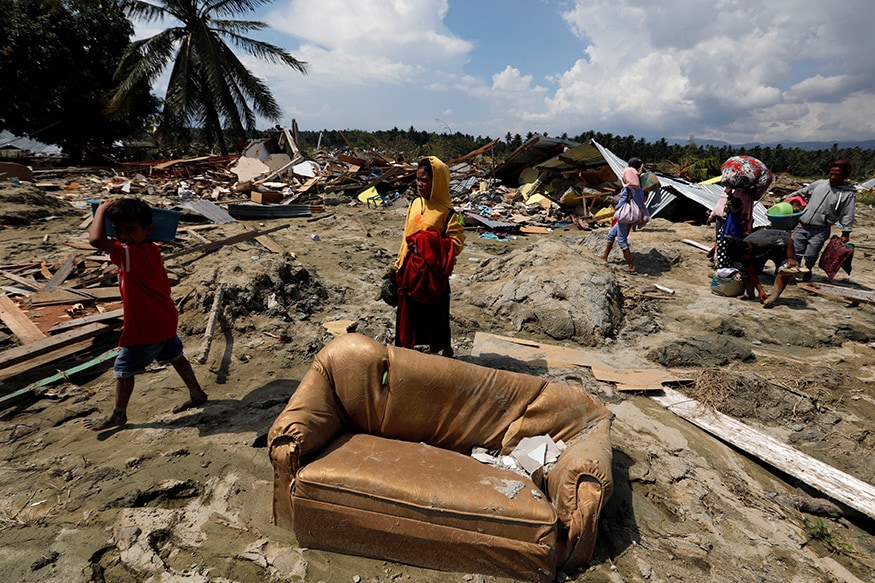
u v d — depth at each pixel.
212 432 3.46
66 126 21.58
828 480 3.29
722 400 4.31
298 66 23.91
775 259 6.70
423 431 3.08
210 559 2.45
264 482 3.01
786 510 3.17
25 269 6.17
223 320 5.07
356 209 14.52
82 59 21.52
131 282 3.12
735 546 2.80
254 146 20.80
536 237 12.23
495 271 7.47
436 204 3.83
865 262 9.87
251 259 6.40
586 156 16.05
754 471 3.56
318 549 2.57
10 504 2.67
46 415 3.55
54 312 4.93
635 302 6.69
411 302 3.89
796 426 4.05
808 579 2.62
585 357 5.11
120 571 2.33
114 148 24.72
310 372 3.02
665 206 13.27
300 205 12.51
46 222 9.02
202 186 15.45
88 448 3.21
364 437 2.97
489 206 15.38
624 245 8.14
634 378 4.64
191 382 3.69
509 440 3.06
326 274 7.46
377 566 2.51
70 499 2.73
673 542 2.79
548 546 2.39
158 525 2.61
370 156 23.11
